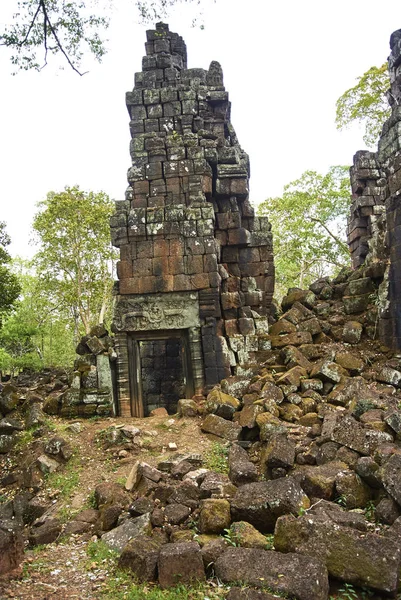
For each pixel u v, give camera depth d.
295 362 12.50
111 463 9.95
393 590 5.17
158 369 17.98
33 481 9.70
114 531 6.92
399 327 12.55
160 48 17.30
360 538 5.50
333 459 8.02
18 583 5.83
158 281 14.00
